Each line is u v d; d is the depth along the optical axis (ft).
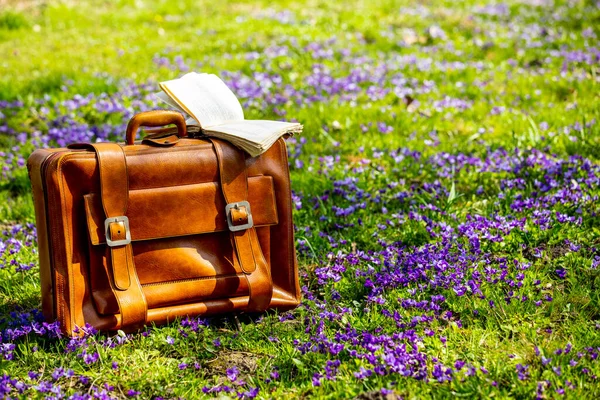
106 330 10.00
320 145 19.27
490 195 15.53
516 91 23.57
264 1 47.32
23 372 9.46
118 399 8.99
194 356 10.00
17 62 30.89
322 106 22.13
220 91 11.53
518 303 10.59
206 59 30.04
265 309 10.91
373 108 22.07
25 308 11.52
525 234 12.93
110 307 9.95
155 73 27.86
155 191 10.14
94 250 9.93
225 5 46.39
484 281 11.41
